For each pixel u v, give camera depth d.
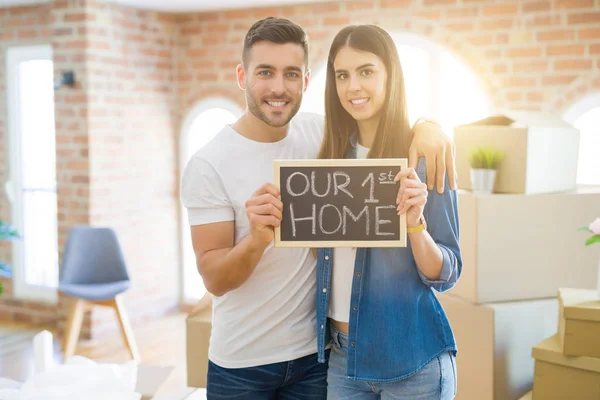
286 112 1.63
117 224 5.05
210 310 2.38
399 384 1.65
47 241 5.40
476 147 2.65
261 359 1.72
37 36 5.25
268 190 1.50
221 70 5.30
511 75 4.25
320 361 1.71
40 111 5.33
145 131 5.27
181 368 4.24
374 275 1.64
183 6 5.03
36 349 1.46
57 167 4.93
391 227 1.50
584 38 4.00
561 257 2.61
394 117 1.62
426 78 4.69
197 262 1.72
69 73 4.75
